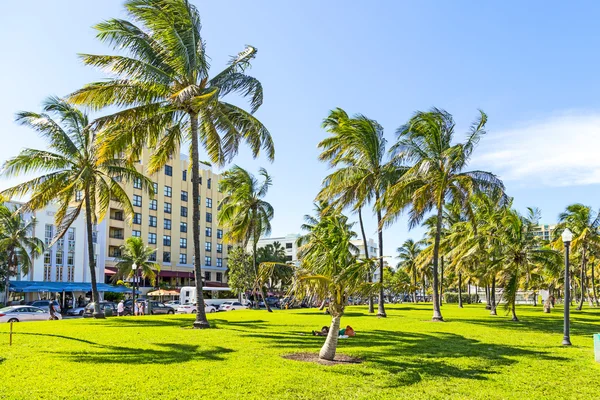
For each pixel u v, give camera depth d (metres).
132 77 17.72
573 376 11.09
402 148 25.34
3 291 42.91
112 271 59.09
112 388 8.52
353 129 27.16
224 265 81.88
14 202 45.44
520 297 75.44
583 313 39.19
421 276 80.31
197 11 19.58
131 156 21.05
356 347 14.33
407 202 25.84
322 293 11.86
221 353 12.46
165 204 70.56
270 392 8.69
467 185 24.92
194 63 18.64
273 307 57.66
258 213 39.16
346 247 12.30
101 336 15.59
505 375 10.98
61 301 52.38
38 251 44.50
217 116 19.73
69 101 17.94
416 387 9.54
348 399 8.49
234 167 38.56
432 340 16.56
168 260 70.00
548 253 28.02
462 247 37.53
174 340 14.76
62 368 10.10
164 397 8.12
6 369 9.93
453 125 25.97
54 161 24.09
